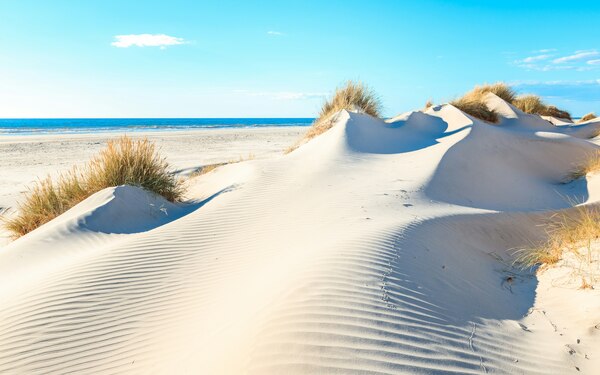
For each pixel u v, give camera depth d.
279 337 2.71
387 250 3.98
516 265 4.71
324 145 10.89
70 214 6.95
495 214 5.77
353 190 6.83
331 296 3.12
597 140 13.85
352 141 10.76
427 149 10.07
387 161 9.27
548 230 5.70
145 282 4.47
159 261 4.97
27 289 4.37
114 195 7.16
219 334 3.12
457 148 9.40
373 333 2.72
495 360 2.67
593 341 2.91
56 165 15.92
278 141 27.92
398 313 2.98
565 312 3.40
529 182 9.16
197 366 2.79
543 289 3.95
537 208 7.59
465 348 2.75
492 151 9.98
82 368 3.20
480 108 15.68
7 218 8.48
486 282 4.12
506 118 16.08
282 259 4.31
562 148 10.73
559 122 18.64
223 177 9.98
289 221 5.73
